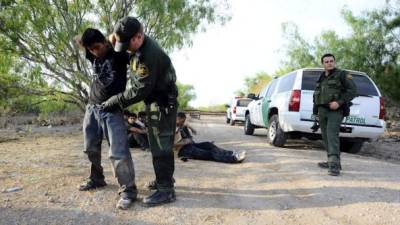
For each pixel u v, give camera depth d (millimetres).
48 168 6000
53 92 12336
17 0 10789
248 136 12688
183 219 3977
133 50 3945
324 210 4305
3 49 10961
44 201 4352
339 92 5910
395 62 20375
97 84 4305
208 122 24359
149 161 7004
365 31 21578
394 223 3938
